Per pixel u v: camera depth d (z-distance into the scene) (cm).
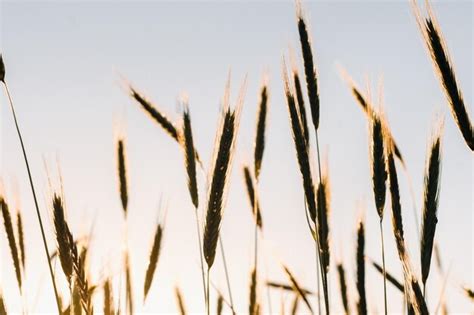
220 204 83
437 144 78
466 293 88
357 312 86
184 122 92
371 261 90
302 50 87
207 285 83
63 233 80
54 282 80
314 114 85
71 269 80
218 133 83
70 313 81
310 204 84
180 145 92
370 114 83
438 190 78
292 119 85
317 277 89
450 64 79
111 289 93
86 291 81
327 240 83
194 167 91
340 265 91
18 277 93
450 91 79
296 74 87
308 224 84
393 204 80
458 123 79
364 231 87
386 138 82
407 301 77
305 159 85
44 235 80
